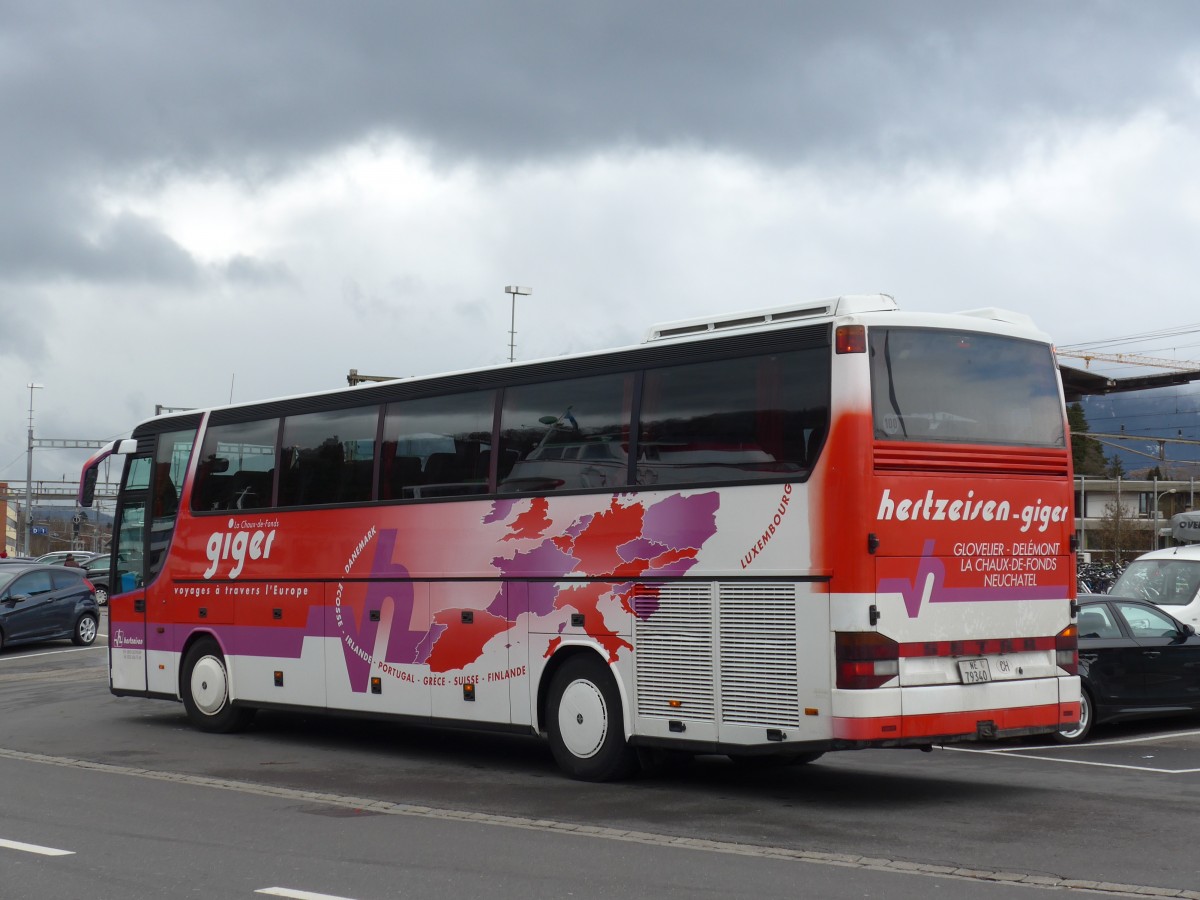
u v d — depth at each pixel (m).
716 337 11.23
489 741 15.46
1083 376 47.16
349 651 14.26
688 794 11.29
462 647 13.02
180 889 7.66
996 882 7.76
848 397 10.32
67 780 12.27
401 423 13.99
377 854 8.66
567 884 7.75
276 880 7.90
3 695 20.75
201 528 16.38
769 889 7.60
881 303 10.79
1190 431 131.75
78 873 8.12
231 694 15.85
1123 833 9.35
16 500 93.06
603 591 11.79
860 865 8.25
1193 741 15.34
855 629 10.13
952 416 10.80
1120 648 15.54
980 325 11.12
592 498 11.98
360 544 14.24
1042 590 11.19
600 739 11.86
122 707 19.08
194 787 11.83
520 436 12.73
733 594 10.83
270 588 15.34
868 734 10.06
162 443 17.22
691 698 11.08
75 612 30.44
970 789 11.55
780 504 10.59
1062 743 15.08
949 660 10.55
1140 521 88.56
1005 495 11.02
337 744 15.16
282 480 15.36
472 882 7.82
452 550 13.20
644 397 11.70
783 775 12.47
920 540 10.47
